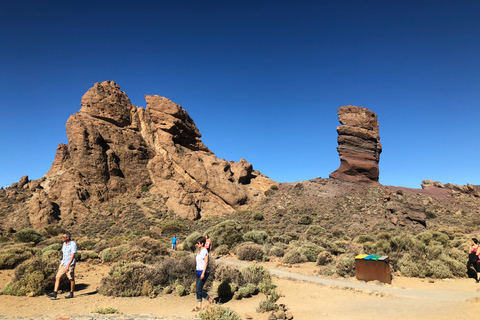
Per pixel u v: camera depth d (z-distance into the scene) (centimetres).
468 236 3588
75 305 927
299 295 1095
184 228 5162
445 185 8369
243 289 1066
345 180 7412
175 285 1162
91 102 7006
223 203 6675
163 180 6800
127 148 6962
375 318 775
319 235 3838
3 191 6612
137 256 1683
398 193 6825
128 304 962
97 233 5044
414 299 1009
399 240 1845
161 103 7544
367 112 7938
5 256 1525
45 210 5475
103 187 6275
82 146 6381
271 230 4444
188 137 7681
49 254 1495
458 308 824
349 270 1457
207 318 715
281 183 7969
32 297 1010
